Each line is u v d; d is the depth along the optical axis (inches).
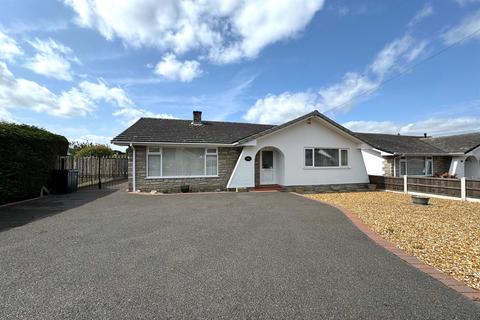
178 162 579.8
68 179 530.9
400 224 278.4
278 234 233.8
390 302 120.0
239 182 593.6
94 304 116.1
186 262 166.4
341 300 121.5
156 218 297.3
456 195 490.9
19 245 198.1
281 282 139.4
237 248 194.5
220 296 124.0
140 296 123.3
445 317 108.6
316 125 647.8
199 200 442.9
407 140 948.6
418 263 169.0
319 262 168.6
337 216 314.0
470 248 200.1
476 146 824.9
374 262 169.6
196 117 721.6
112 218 295.9
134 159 550.3
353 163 677.3
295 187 625.0
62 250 187.3
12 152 386.9
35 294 124.7
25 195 428.5
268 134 596.1
